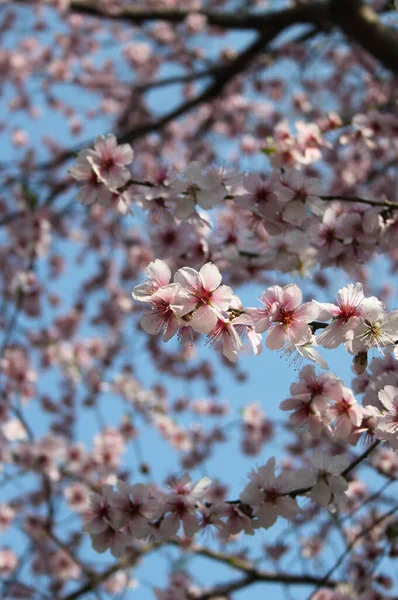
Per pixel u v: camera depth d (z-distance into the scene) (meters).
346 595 1.25
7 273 1.99
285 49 2.40
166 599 1.38
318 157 1.02
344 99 2.44
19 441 1.57
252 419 1.89
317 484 0.85
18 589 1.54
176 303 0.79
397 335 0.81
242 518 0.86
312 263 0.99
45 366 2.07
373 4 2.14
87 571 1.47
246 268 1.02
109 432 1.72
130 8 2.25
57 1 2.20
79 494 1.62
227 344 0.81
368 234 0.96
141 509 0.87
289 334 0.81
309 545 1.59
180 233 1.00
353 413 0.85
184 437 1.97
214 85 2.12
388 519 1.28
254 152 2.10
